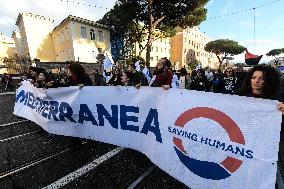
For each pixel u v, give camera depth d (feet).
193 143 7.88
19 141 14.19
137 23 84.43
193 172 7.86
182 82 27.68
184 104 8.26
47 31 114.83
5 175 9.86
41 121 14.67
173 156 8.55
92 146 13.32
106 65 32.78
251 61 21.26
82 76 12.82
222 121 7.19
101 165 10.88
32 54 109.81
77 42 90.07
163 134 9.02
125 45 103.55
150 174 9.98
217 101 7.36
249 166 6.56
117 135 11.46
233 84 16.34
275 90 7.80
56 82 15.52
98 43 98.02
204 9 80.38
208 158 7.48
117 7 80.84
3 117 21.61
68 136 14.52
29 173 10.07
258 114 6.51
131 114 10.70
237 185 6.77
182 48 182.50
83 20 89.81
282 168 9.62
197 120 7.80
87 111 12.41
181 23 82.28
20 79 54.90
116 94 11.20
